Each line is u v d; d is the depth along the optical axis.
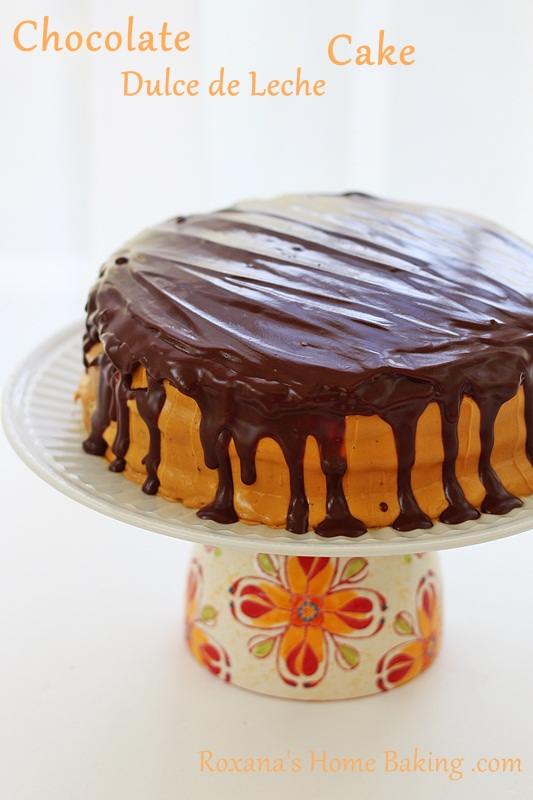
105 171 1.23
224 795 0.72
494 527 0.70
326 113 1.23
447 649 0.84
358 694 0.80
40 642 0.83
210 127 1.24
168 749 0.75
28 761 0.74
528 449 0.75
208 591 0.81
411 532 0.71
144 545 0.93
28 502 0.98
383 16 1.20
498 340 0.73
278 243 0.81
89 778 0.73
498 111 1.22
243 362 0.71
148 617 0.86
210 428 0.72
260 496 0.72
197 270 0.78
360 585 0.79
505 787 0.73
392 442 0.71
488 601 0.88
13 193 1.24
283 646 0.79
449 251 0.81
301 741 0.76
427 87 1.22
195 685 0.80
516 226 1.25
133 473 0.76
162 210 1.24
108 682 0.80
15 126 1.22
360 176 1.27
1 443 1.07
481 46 1.20
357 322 0.73
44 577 0.89
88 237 1.26
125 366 0.74
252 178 1.26
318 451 0.71
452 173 1.24
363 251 0.80
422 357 0.71
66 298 1.26
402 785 0.73
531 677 0.81
